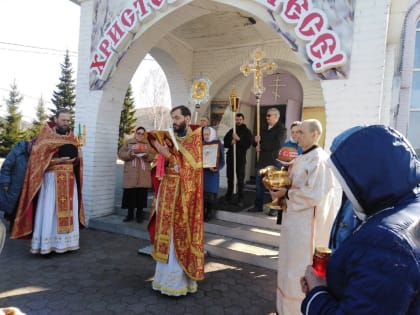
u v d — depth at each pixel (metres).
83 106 5.98
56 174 4.28
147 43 5.54
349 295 0.92
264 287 3.62
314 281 1.23
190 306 3.14
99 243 4.92
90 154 5.84
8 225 5.78
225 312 3.06
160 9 4.95
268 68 4.96
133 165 5.50
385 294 0.86
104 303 3.12
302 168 2.65
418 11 8.38
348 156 1.04
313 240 2.57
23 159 4.65
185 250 3.27
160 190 3.47
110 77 5.67
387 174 0.98
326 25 3.83
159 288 3.31
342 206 1.67
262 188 5.34
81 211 4.64
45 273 3.74
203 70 7.99
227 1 4.46
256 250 4.41
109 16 5.55
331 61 3.82
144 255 4.46
